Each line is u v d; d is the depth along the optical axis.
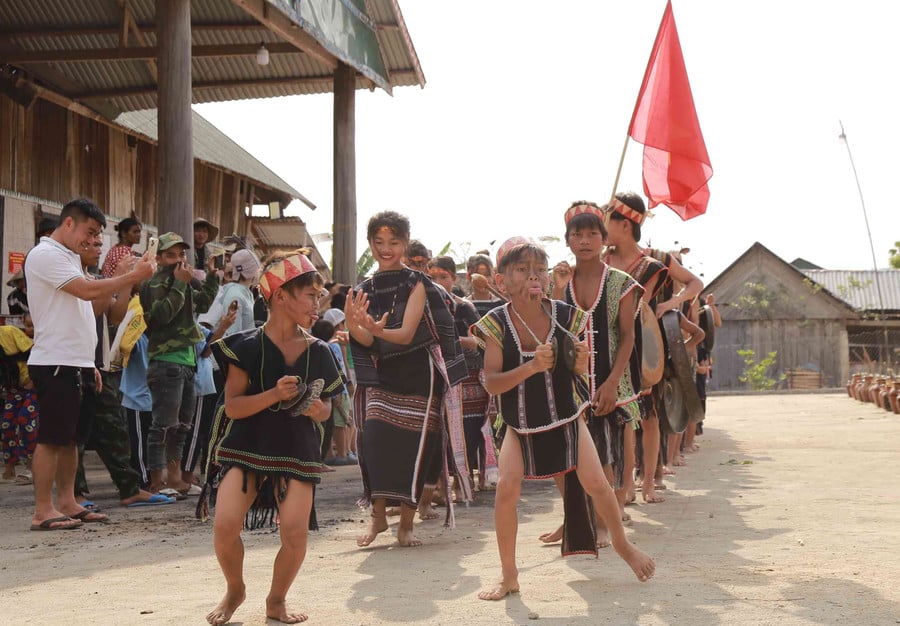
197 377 8.96
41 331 6.92
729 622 3.92
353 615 4.25
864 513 6.68
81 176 17.89
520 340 4.67
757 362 45.50
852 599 4.27
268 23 13.88
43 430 6.90
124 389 8.57
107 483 9.98
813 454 11.00
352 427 11.91
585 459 4.63
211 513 7.63
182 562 5.64
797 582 4.62
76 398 6.98
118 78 17.89
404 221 6.12
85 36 16.66
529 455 4.65
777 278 45.34
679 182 8.13
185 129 10.51
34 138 16.50
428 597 4.55
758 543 5.66
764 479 8.79
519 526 6.64
